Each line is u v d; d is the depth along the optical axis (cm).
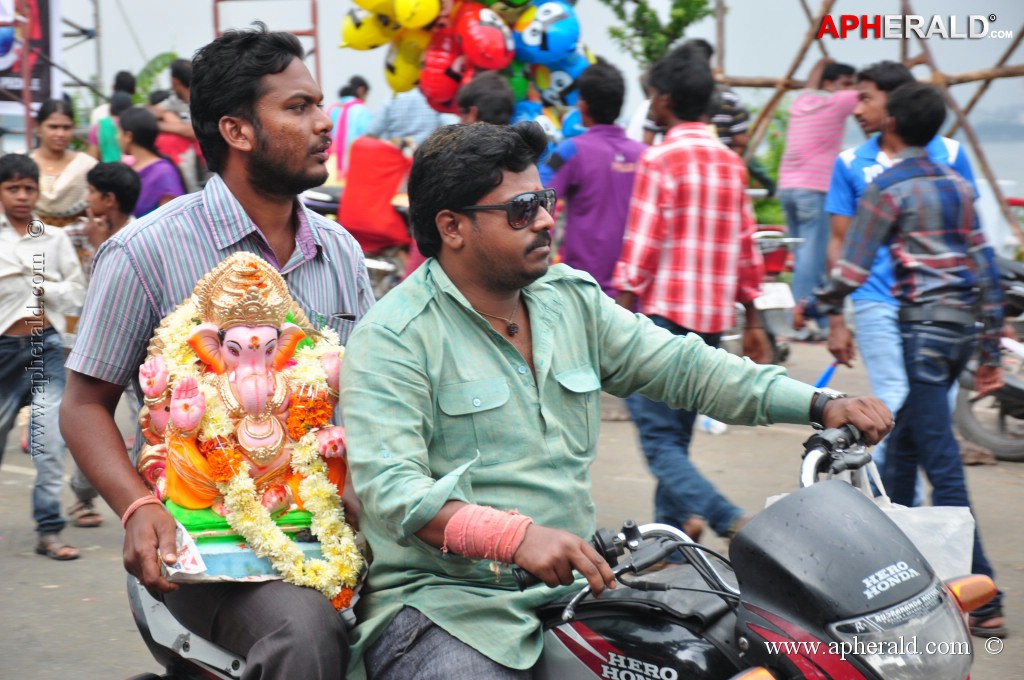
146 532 225
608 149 543
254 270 233
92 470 242
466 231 228
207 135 256
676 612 214
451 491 208
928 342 421
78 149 1205
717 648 208
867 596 193
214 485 233
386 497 213
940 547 246
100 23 1413
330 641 224
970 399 654
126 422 686
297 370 237
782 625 196
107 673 396
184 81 826
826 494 206
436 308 232
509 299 238
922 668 191
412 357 226
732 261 456
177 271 251
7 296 497
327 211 945
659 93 464
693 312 449
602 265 541
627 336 255
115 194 521
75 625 439
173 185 650
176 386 229
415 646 225
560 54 816
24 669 398
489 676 216
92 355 247
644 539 224
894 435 445
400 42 869
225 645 238
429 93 838
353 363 228
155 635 254
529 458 230
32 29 1044
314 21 1205
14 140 1159
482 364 231
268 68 249
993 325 431
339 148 1030
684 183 447
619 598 221
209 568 230
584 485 239
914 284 424
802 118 852
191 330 232
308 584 230
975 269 427
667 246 452
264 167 252
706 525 432
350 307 275
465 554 207
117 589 477
